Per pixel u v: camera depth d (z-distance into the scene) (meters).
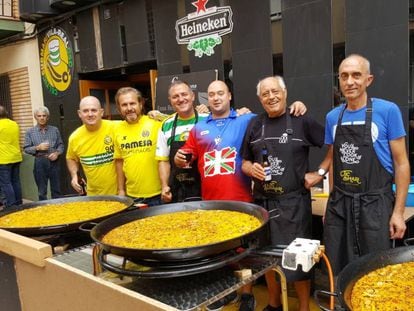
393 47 2.97
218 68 4.14
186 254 1.33
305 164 2.41
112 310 1.33
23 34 6.34
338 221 2.24
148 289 1.43
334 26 3.33
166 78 4.39
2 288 1.86
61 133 6.07
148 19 4.70
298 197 2.38
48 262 1.56
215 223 1.84
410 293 1.35
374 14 3.03
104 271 1.61
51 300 1.59
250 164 2.42
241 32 3.90
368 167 2.11
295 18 3.51
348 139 2.16
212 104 2.58
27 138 5.64
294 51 3.56
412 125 3.00
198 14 4.19
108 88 5.88
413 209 2.67
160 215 2.07
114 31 5.07
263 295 3.27
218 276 1.49
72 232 1.92
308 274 2.52
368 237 2.12
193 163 2.75
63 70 5.82
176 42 4.45
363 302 1.30
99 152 3.03
